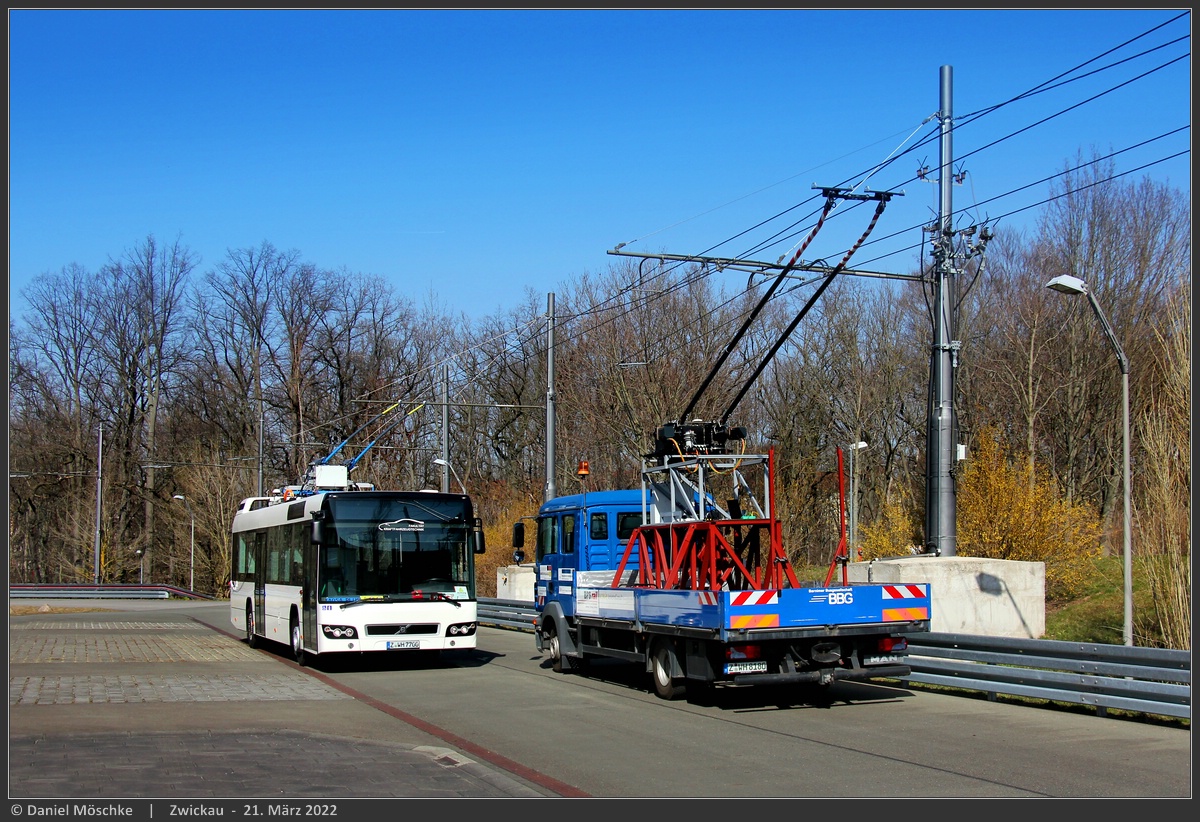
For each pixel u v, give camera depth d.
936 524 17.27
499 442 55.94
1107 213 37.62
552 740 10.71
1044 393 38.72
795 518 39.31
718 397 38.84
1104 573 23.38
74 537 56.59
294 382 54.75
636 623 14.13
